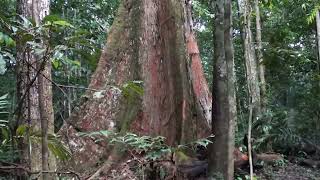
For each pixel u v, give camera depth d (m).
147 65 8.41
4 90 8.49
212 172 7.10
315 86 12.63
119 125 7.86
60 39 3.06
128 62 8.46
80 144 7.40
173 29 8.91
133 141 6.53
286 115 11.44
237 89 14.83
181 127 8.30
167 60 8.64
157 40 8.73
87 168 7.16
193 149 8.23
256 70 12.52
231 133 7.14
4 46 3.12
